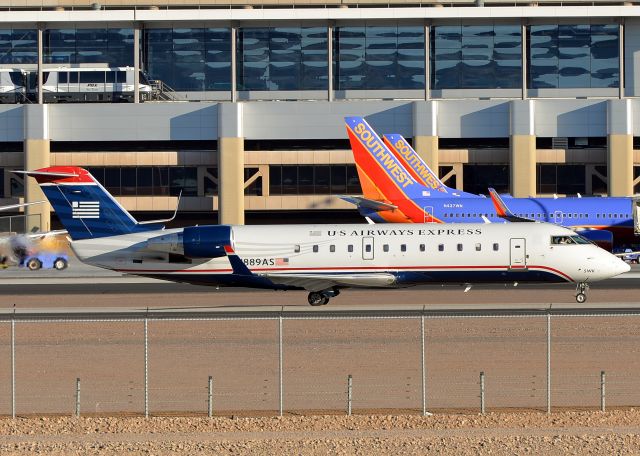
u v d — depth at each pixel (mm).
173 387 155500
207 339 192375
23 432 133500
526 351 178125
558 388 153000
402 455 122250
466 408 143250
